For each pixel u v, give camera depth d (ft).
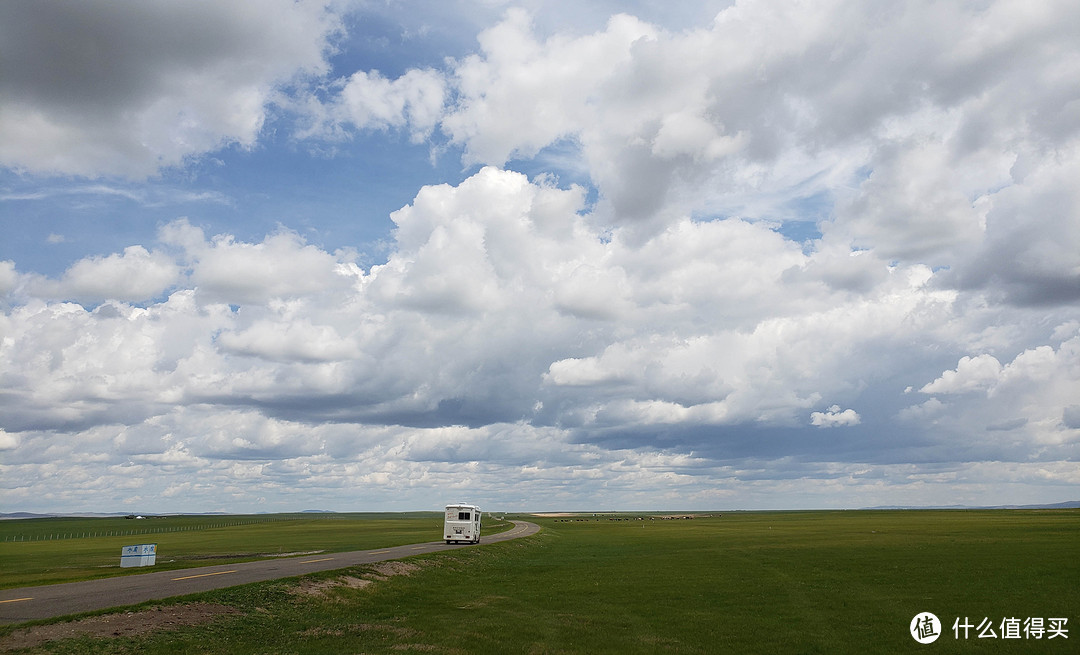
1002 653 105.60
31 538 620.90
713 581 184.14
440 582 179.01
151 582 140.05
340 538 414.00
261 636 101.19
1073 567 199.62
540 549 313.94
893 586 170.09
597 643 109.81
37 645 83.30
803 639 113.80
